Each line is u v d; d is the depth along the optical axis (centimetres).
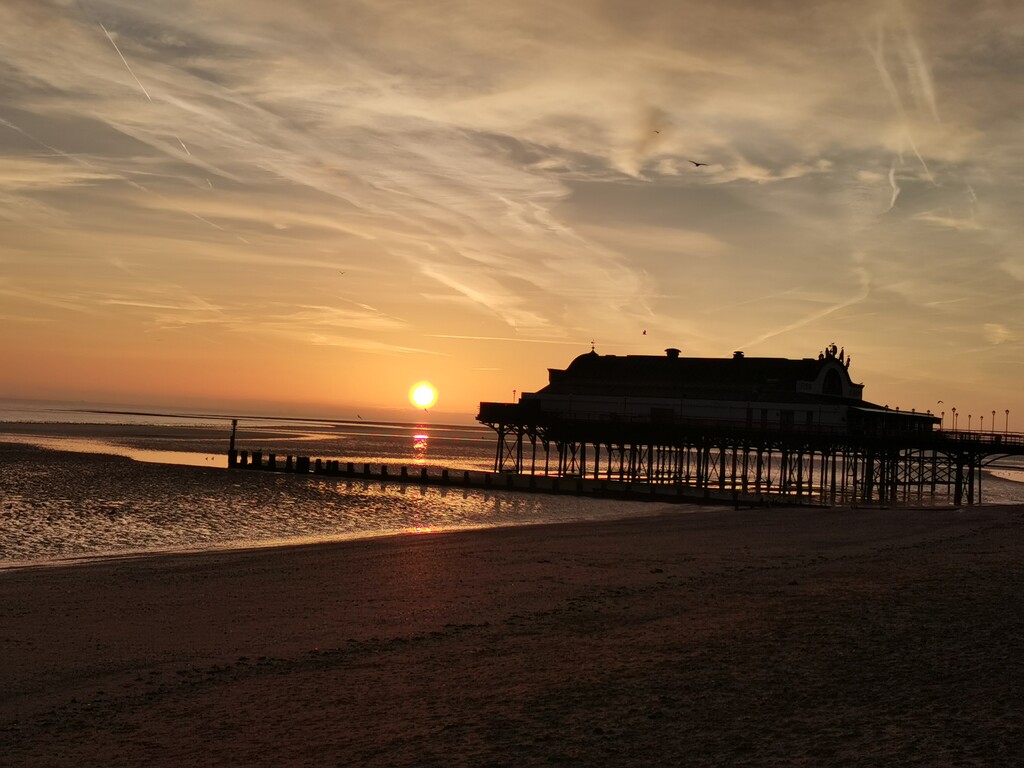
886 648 1934
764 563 3478
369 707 1625
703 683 1700
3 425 18575
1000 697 1547
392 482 8844
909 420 10200
